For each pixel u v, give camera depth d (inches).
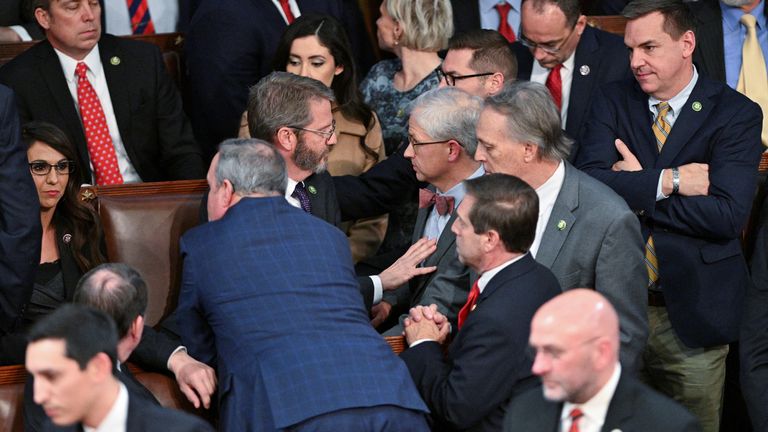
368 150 762.8
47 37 780.0
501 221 543.5
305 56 746.2
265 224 561.0
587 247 597.9
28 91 767.1
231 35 848.9
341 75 761.0
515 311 543.8
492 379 542.9
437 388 562.6
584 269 600.7
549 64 766.5
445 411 555.8
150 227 651.5
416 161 642.8
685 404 678.5
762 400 614.9
